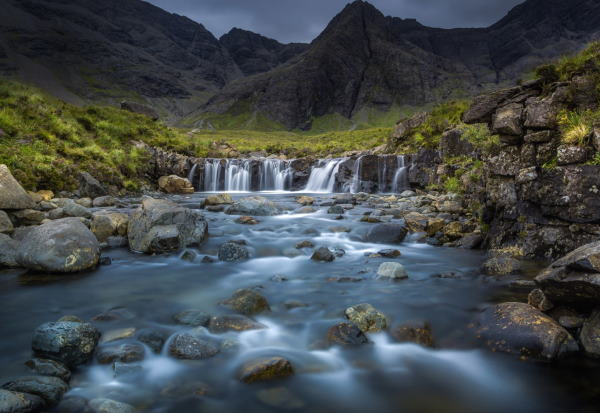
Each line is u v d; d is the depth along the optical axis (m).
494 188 9.71
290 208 17.31
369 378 4.28
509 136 9.28
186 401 3.83
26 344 4.85
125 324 5.48
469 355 4.73
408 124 31.75
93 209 15.73
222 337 5.09
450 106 29.36
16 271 7.92
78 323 4.66
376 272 8.09
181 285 7.37
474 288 7.07
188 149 35.59
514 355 4.57
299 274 8.12
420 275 7.96
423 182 24.12
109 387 4.01
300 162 33.31
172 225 10.13
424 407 3.81
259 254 9.76
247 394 3.96
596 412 3.67
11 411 3.27
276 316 5.86
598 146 7.43
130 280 7.62
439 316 5.80
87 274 7.93
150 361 4.51
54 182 17.36
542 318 4.79
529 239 8.65
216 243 10.61
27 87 28.64
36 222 11.36
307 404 3.82
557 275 4.81
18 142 18.84
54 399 3.61
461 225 11.52
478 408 3.79
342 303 6.36
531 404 3.83
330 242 11.02
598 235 7.53
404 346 4.95
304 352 4.78
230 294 6.84
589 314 4.82
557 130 8.42
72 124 26.11
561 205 7.93
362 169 28.39
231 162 32.44
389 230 11.32
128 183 23.58
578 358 4.43
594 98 8.16
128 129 33.28
